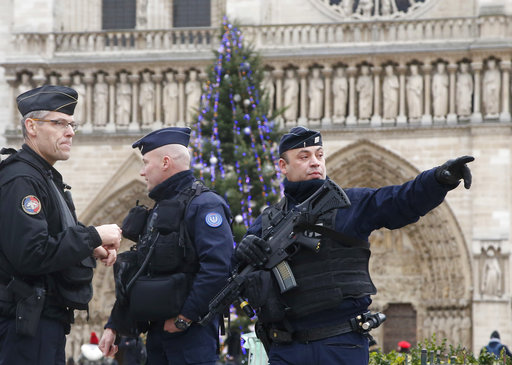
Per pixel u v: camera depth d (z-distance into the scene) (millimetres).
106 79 67562
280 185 52469
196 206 15609
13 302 14078
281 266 13625
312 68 65250
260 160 55312
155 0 70125
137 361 34094
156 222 15789
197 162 56312
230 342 24328
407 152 63938
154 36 67625
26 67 67625
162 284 15352
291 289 13586
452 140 63500
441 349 27234
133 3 71500
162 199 16094
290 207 14367
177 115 66750
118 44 67688
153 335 16156
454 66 63594
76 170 67438
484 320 61875
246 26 65938
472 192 63000
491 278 62062
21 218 13875
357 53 64125
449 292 63938
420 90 64000
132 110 67438
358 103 64938
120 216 67750
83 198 67188
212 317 14281
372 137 64312
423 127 63594
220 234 15398
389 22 64688
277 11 68500
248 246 13891
